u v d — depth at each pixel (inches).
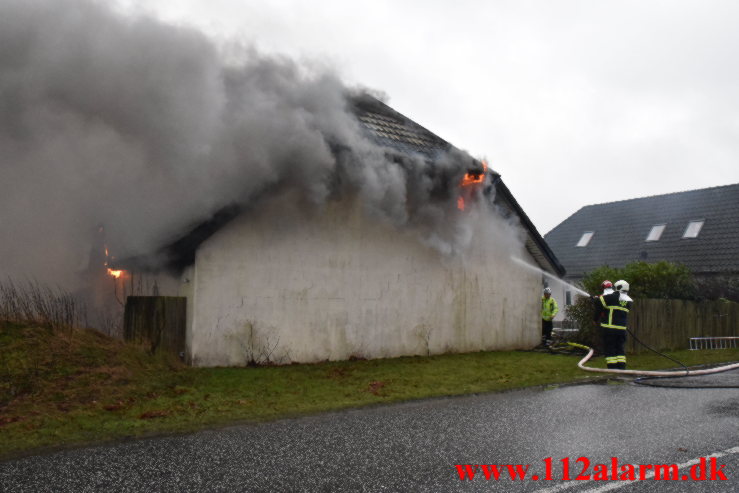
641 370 365.7
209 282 336.8
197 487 144.6
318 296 381.7
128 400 244.1
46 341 282.7
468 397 269.7
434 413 233.1
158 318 330.0
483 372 351.6
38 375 252.2
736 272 778.8
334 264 390.3
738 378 336.5
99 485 145.2
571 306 489.4
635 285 580.7
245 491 142.4
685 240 883.4
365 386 296.2
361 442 188.1
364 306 404.2
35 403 227.5
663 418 225.6
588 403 255.8
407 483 149.6
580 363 387.9
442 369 361.4
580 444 187.6
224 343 341.4
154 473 154.9
